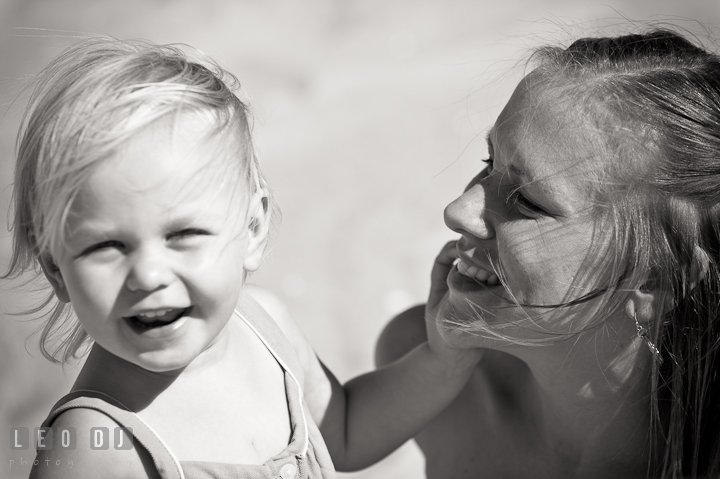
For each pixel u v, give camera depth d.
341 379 3.26
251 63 5.71
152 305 1.32
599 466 1.91
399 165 4.61
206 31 5.97
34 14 5.84
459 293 1.77
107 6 6.07
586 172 1.61
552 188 1.62
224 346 1.62
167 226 1.32
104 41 1.69
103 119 1.32
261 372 1.69
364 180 4.53
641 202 1.62
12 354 3.24
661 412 1.80
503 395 2.11
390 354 2.44
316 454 1.65
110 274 1.31
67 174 1.28
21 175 1.43
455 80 5.32
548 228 1.63
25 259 1.50
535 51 1.93
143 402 1.47
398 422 2.03
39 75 1.72
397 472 2.85
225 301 1.42
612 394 1.78
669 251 1.65
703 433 1.82
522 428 2.04
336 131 5.00
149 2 6.20
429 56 5.76
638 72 1.70
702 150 1.63
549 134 1.63
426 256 3.95
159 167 1.31
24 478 2.66
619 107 1.63
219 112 1.47
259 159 1.67
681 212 1.64
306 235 4.10
